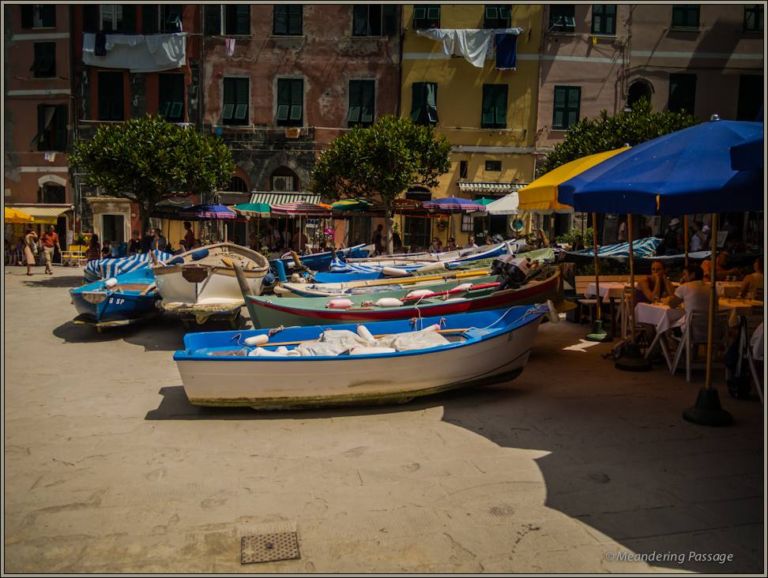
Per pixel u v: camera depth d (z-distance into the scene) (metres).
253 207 23.45
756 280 8.23
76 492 4.88
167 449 5.78
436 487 4.89
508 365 7.47
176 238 28.67
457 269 14.56
